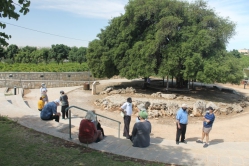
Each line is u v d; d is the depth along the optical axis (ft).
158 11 78.43
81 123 24.61
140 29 85.71
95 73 89.25
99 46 87.51
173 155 23.11
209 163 21.52
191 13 82.74
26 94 80.43
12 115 35.65
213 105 59.11
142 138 24.98
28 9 16.89
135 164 19.85
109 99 65.51
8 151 20.34
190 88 100.32
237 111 61.26
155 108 56.90
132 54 78.48
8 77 93.50
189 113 57.77
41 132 26.86
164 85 106.63
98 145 24.35
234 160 22.48
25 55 173.99
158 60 79.82
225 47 85.35
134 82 116.88
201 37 72.90
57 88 96.68
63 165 18.49
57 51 178.19
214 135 40.86
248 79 132.05
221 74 70.74
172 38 77.82
